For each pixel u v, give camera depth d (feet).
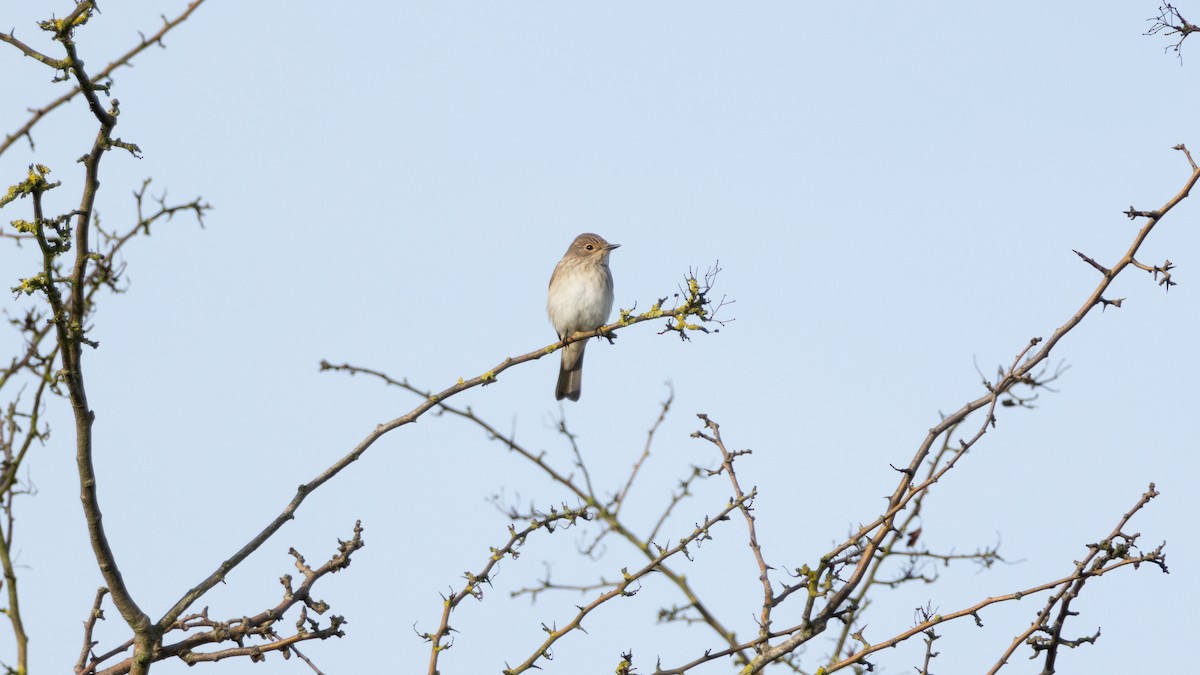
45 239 34.71
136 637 40.42
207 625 41.63
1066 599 36.01
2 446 32.24
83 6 34.60
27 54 34.76
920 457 37.32
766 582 37.11
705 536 37.32
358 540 43.24
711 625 32.76
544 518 37.73
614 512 33.01
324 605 42.14
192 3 35.55
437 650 38.47
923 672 35.83
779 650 34.88
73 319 35.47
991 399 36.40
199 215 35.94
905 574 34.81
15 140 34.37
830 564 35.86
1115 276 38.01
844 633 34.04
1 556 30.78
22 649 30.37
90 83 34.68
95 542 39.06
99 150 35.24
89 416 37.81
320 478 43.09
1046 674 36.01
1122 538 36.63
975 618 35.86
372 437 43.52
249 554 41.86
